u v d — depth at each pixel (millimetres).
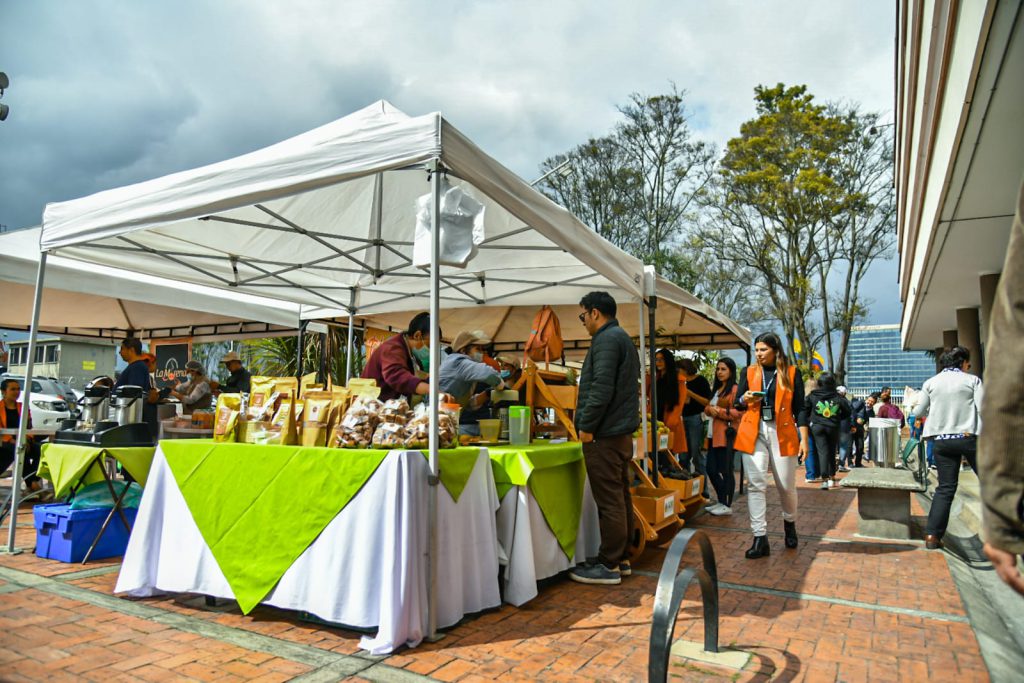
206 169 4191
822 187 24594
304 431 3971
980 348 13094
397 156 3535
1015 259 1391
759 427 5727
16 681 2887
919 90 6258
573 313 10242
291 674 3020
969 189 6273
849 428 14453
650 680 2354
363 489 3488
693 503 7355
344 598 3465
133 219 4582
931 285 11016
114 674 2994
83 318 11680
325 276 7684
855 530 7016
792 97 26031
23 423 5453
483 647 3420
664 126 27703
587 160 28359
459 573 3777
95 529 5199
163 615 3840
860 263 27078
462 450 3889
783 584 4789
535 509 4438
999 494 1344
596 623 3842
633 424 4676
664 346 10992
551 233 4449
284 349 19828
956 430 5797
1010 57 3984
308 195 5398
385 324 11539
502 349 11617
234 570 3838
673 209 28359
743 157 26203
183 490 4125
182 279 6879
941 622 3947
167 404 6691
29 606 3967
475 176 3676
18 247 7480
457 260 3758
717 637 3416
